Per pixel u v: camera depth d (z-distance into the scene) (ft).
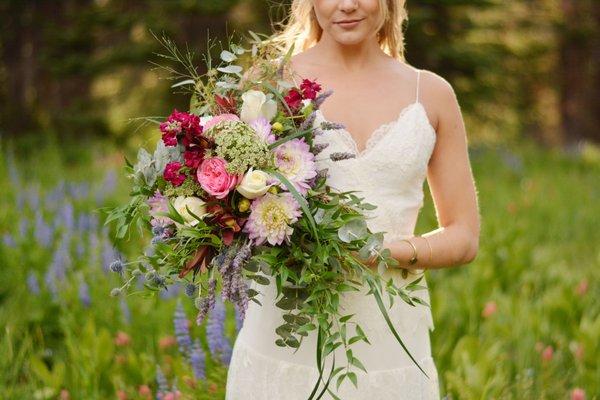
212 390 11.55
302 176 7.38
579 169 47.14
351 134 8.50
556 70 65.46
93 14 45.29
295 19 9.43
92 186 26.50
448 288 18.04
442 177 8.83
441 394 12.71
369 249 7.37
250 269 7.29
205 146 7.36
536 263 21.83
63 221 20.25
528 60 54.80
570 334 15.81
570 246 27.48
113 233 20.38
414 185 8.63
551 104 69.56
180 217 7.25
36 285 15.99
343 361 8.48
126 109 49.88
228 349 11.78
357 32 8.36
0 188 25.14
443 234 8.58
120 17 45.27
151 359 13.20
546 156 50.11
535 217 30.25
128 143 47.21
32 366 12.94
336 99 8.61
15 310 15.85
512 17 56.44
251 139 7.28
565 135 67.05
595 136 67.41
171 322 14.28
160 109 46.16
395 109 8.57
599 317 15.23
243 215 7.34
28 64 51.75
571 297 16.83
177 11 43.01
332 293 7.61
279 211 7.22
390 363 8.56
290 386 8.55
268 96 7.88
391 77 8.73
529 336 14.70
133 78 50.37
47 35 46.03
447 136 8.80
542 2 61.87
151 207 7.62
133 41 45.57
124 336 13.80
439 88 8.79
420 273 8.76
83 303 15.20
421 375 8.79
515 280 20.03
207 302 7.22
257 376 8.80
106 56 44.93
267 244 7.49
